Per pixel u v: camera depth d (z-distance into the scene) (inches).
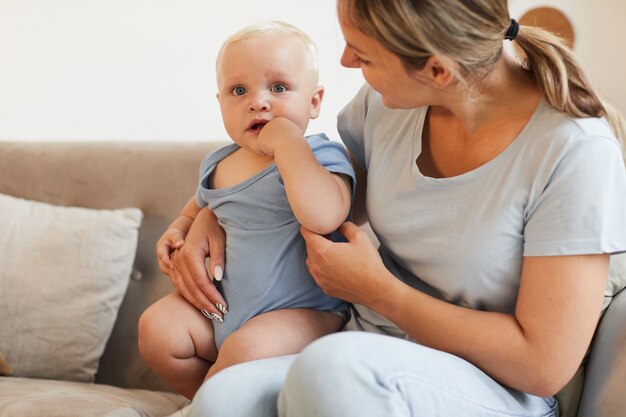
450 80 38.8
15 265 67.0
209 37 84.8
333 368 32.6
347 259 42.8
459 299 43.7
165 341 49.8
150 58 86.5
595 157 38.3
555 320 37.6
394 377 33.3
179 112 86.4
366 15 37.2
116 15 86.7
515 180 40.2
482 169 41.4
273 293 48.8
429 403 34.2
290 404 33.6
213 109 85.6
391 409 32.4
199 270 49.4
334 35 81.0
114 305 67.6
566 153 38.8
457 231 42.1
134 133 87.8
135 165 72.1
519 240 40.5
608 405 41.7
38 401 54.0
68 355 65.9
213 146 71.7
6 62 90.1
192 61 85.4
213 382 37.4
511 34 40.3
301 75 49.3
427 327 40.8
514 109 41.5
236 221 50.0
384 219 46.1
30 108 90.2
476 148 42.4
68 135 89.7
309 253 44.9
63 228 68.5
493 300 42.1
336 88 81.3
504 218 40.2
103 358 68.9
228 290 49.6
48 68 89.2
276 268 48.9
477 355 39.3
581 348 37.7
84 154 74.0
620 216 38.3
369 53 39.3
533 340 38.0
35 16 88.7
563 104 39.6
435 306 40.9
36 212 70.2
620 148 40.2
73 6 87.7
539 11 75.2
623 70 73.9
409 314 41.3
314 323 48.6
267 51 48.5
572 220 37.8
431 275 44.3
